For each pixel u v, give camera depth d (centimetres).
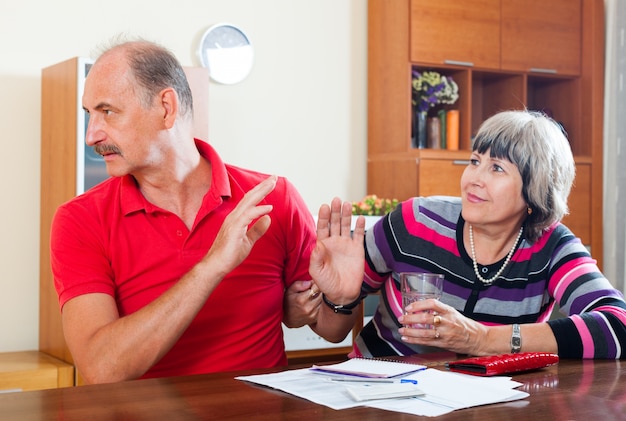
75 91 323
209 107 398
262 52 411
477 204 178
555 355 149
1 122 355
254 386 129
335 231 172
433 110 447
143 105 167
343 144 433
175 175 175
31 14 360
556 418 111
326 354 379
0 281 356
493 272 184
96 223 172
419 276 152
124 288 174
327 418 109
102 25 374
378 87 430
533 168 176
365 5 438
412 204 194
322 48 427
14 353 353
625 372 144
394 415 111
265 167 413
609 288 173
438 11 414
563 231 188
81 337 160
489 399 119
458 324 152
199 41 393
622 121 451
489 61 429
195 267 157
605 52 461
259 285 182
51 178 348
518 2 438
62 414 111
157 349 154
